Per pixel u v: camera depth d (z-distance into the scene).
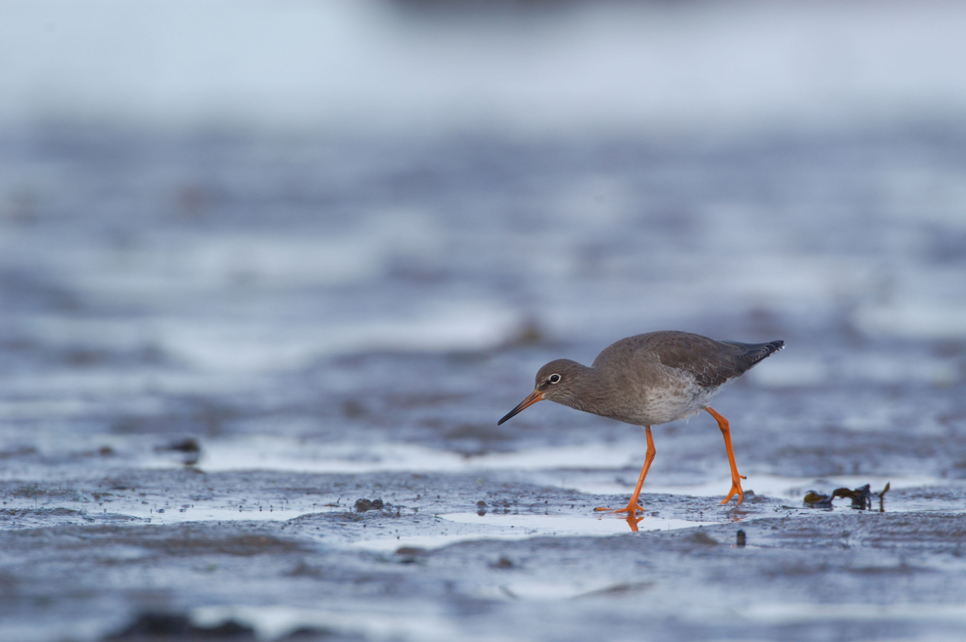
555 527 8.52
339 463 11.29
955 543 7.61
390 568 7.09
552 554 7.45
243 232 27.80
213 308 20.50
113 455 11.38
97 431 12.56
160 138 43.88
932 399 13.69
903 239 25.52
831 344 17.00
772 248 25.02
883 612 6.20
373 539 7.98
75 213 29.89
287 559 7.24
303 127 46.56
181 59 60.28
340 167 37.78
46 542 7.50
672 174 35.81
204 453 11.62
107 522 8.41
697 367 10.04
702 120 47.09
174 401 14.15
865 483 10.13
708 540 7.77
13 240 26.41
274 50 62.78
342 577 6.84
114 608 6.12
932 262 23.19
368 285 22.33
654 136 43.81
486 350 17.08
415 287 22.08
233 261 24.55
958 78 54.53
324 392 14.70
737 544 7.73
